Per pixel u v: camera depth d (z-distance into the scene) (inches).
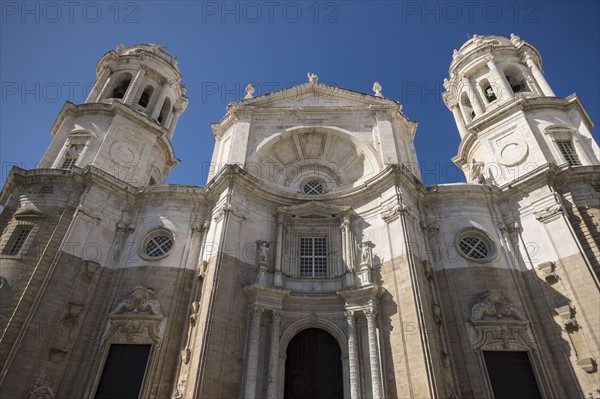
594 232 788.0
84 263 788.6
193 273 832.9
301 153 1118.4
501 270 810.2
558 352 706.2
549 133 986.1
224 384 657.0
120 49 1331.2
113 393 685.3
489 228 872.9
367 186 901.2
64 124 1050.1
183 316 779.4
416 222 854.5
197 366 642.8
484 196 911.0
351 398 674.2
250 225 865.5
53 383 668.7
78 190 884.0
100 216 854.5
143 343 730.8
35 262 776.9
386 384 673.0
